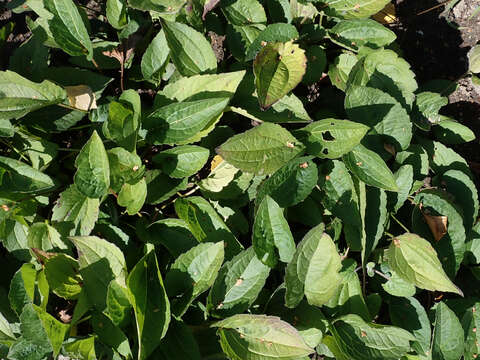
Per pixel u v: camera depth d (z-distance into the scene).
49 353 0.43
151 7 0.50
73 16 0.49
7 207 0.46
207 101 0.44
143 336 0.40
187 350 0.42
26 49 0.52
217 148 0.43
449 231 0.49
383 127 0.50
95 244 0.42
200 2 0.51
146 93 0.56
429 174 0.56
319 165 0.49
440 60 0.64
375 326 0.43
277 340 0.41
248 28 0.53
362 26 0.54
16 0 0.55
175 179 0.49
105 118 0.49
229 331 0.43
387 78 0.52
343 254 0.49
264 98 0.46
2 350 0.45
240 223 0.49
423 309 0.47
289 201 0.46
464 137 0.55
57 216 0.45
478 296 0.52
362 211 0.45
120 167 0.45
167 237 0.47
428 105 0.54
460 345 0.45
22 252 0.47
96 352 0.43
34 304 0.40
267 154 0.45
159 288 0.43
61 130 0.49
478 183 0.59
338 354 0.42
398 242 0.47
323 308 0.47
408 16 0.65
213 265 0.42
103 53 0.53
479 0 0.65
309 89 0.58
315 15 0.55
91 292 0.43
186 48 0.49
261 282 0.43
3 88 0.46
